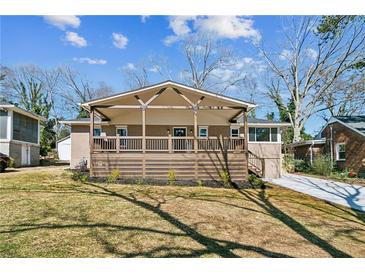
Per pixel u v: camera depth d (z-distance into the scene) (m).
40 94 39.66
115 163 12.73
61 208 7.22
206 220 6.57
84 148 18.41
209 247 4.88
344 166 19.12
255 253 4.70
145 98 13.75
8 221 6.04
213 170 12.87
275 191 11.34
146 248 4.73
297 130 29.17
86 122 18.14
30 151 22.73
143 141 12.88
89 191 9.81
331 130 20.78
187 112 16.25
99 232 5.44
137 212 7.04
